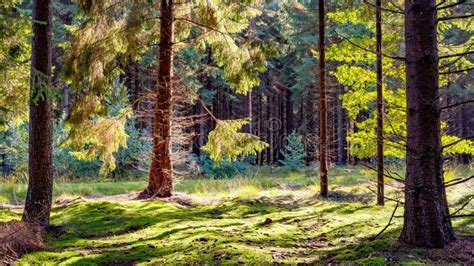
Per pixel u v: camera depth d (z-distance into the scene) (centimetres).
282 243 518
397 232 526
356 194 1043
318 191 1097
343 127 2359
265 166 2255
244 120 958
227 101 2852
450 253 396
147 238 560
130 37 877
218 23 959
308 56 2272
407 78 448
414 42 440
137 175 1708
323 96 999
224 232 580
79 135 913
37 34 599
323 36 986
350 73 904
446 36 1720
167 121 972
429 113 430
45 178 623
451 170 1267
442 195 435
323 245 509
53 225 636
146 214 750
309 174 1869
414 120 437
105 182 1545
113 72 928
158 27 1009
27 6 1941
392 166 1461
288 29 2036
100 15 884
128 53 892
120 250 491
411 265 357
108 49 888
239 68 959
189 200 940
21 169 1625
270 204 891
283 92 2908
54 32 1886
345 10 902
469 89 1925
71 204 885
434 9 439
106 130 935
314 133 2581
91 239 562
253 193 1079
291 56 2566
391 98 877
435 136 432
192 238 537
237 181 1393
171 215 741
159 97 967
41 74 577
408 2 449
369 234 550
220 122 955
